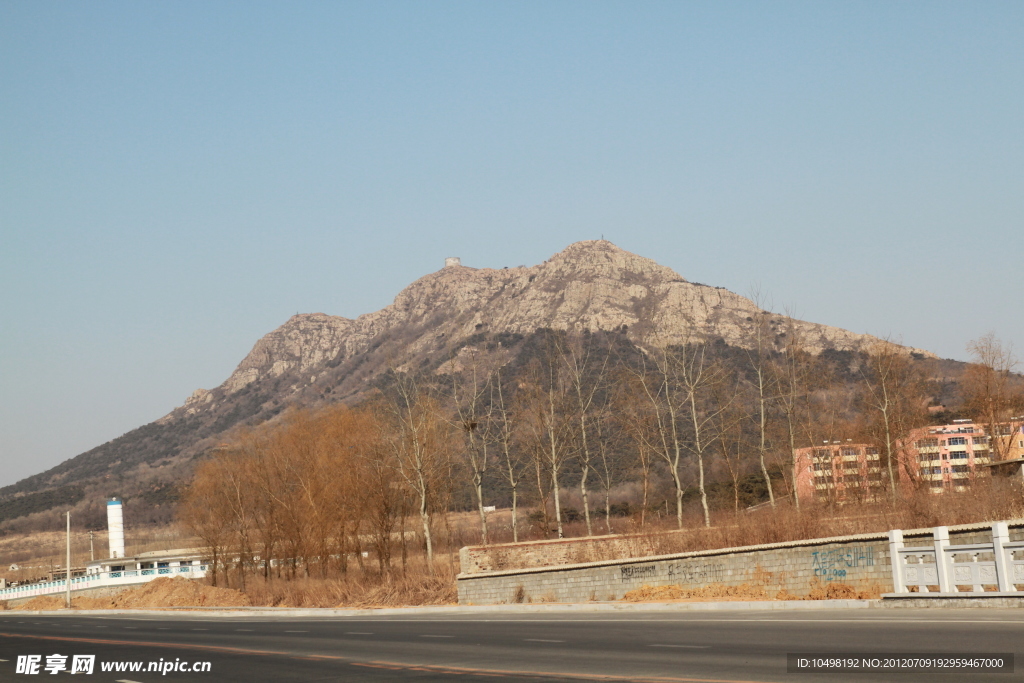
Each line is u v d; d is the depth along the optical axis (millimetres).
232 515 74875
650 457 69000
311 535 63406
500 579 39375
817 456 66750
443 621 29531
